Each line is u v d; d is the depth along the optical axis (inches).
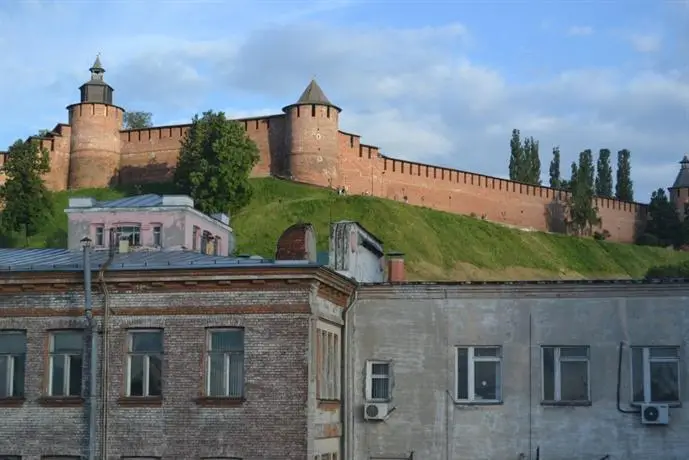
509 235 6309.1
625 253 6889.8
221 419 1466.5
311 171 5920.3
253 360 1466.5
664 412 1520.7
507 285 1603.1
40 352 1545.3
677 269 6181.1
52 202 5502.0
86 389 1523.1
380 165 6171.3
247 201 5575.8
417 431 1608.0
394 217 5703.7
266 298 1473.9
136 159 6181.1
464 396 1610.5
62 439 1519.4
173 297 1503.4
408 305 1638.8
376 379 1638.8
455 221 6127.0
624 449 1544.0
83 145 6161.4
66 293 1549.0
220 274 1473.9
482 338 1608.0
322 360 1545.3
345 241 1747.0
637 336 1561.3
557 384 1582.2
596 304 1579.7
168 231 2252.7
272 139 6097.4
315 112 5954.7
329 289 1547.7
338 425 1605.6
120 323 1515.7
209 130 5565.9
